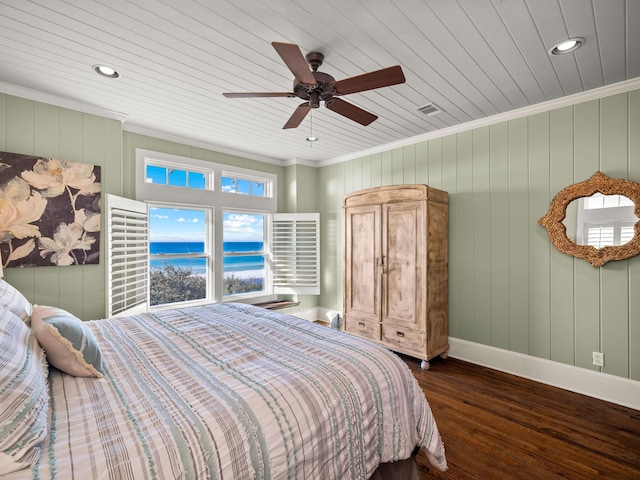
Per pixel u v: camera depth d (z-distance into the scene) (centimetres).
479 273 333
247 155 452
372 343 175
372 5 167
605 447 199
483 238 330
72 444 86
